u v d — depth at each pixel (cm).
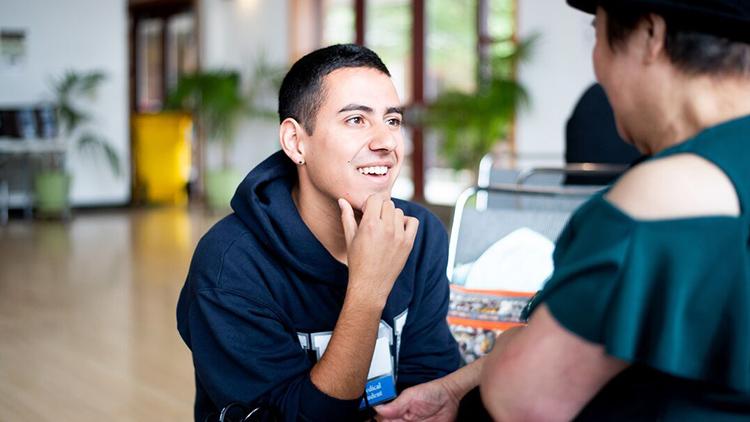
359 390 127
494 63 845
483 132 836
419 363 156
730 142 82
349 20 1027
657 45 84
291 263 137
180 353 395
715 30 81
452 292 195
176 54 1232
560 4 821
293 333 140
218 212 1032
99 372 364
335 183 135
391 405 133
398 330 148
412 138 965
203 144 1168
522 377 87
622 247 80
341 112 133
